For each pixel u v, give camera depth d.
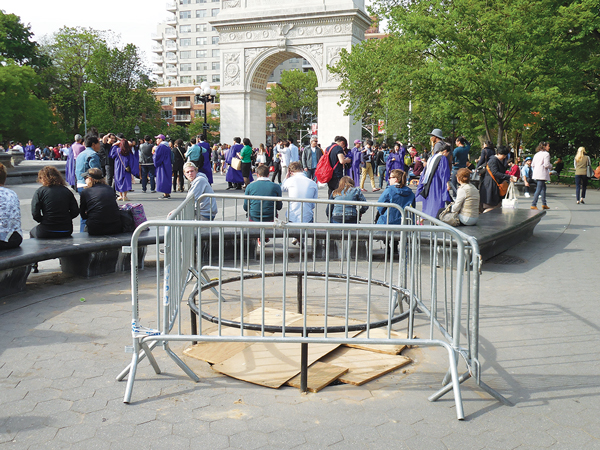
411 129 40.09
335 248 8.34
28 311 5.63
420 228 3.68
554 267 8.04
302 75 91.62
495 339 4.94
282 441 3.13
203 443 3.11
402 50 23.12
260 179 8.20
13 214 6.45
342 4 35.50
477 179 13.13
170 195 17.94
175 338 3.75
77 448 3.05
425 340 3.76
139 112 63.16
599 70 25.62
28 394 3.73
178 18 120.19
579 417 3.47
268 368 4.14
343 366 4.23
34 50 62.91
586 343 4.83
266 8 37.41
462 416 3.42
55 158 50.28
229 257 8.24
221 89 39.69
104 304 5.92
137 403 3.62
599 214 14.43
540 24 19.95
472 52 21.31
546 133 29.86
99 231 7.49
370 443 3.12
